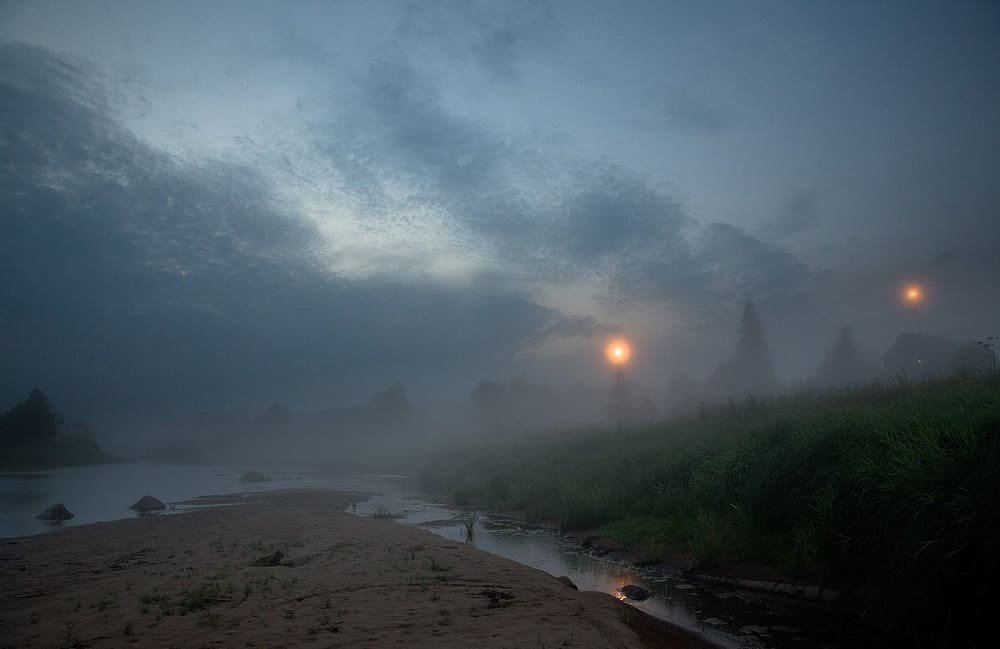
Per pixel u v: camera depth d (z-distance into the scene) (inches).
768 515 419.2
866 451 364.5
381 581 339.9
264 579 350.9
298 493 1138.7
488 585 329.7
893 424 377.4
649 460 702.5
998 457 271.3
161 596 312.5
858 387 733.3
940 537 259.9
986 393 386.3
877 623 279.1
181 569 398.9
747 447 523.8
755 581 363.6
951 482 279.7
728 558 403.5
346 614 269.0
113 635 244.8
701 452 601.0
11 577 397.4
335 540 497.4
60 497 1115.9
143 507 871.1
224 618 265.7
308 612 273.6
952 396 423.5
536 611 272.8
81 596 327.3
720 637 266.5
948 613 242.1
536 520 687.1
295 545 484.4
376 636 233.3
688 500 520.1
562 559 471.5
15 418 2947.8
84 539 573.6
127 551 496.1
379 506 874.8
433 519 738.8
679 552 444.5
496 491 897.5
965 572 244.5
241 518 708.0
